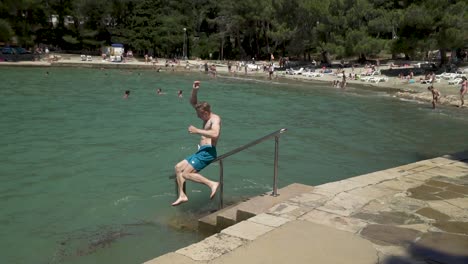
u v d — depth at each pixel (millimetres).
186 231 7148
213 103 28797
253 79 50062
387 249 5027
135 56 83812
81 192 9664
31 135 16125
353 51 52844
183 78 50062
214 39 84250
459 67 50906
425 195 7180
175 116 22156
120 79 46375
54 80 41906
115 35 81625
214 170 11812
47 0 76250
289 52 70312
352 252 4914
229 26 76000
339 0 53375
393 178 8273
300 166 12938
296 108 27516
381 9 53656
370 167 13328
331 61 66562
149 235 7039
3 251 6660
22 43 70000
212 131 7207
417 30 46656
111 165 12125
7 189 9836
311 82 46625
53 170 11477
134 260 6184
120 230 7336
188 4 86875
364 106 29531
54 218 8078
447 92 36031
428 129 21234
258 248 4949
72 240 7027
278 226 5637
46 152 13500
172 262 4551
